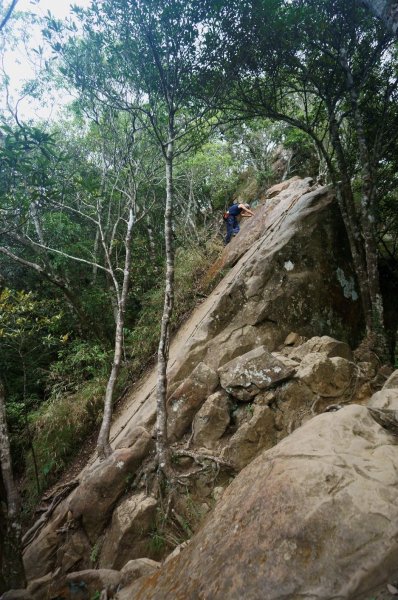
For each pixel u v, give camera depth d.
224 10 4.70
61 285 7.56
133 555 4.10
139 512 4.23
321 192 7.12
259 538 2.20
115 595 3.10
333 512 2.11
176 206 14.53
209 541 2.53
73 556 4.43
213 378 5.21
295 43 5.17
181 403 5.12
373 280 5.52
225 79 5.37
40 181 5.29
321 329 6.14
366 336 5.91
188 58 5.09
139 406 6.29
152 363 8.09
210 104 5.56
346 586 1.85
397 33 2.06
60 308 9.61
